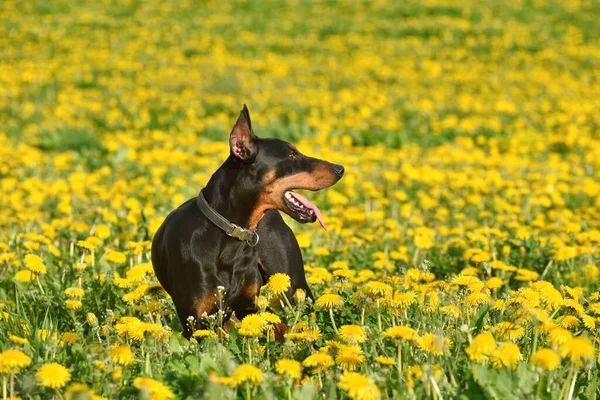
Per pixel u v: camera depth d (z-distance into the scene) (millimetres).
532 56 26422
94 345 4820
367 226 10031
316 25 30438
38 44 26719
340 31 29578
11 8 31641
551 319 4961
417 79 23094
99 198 10711
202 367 4266
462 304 5199
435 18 31641
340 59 25953
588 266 7578
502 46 27391
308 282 6492
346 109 19047
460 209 10914
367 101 19594
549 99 20453
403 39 28766
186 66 24328
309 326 5137
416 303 5355
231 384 3824
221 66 24203
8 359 3805
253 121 17328
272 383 3992
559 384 4211
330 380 4172
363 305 5016
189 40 28062
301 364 4445
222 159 14070
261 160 5582
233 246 5641
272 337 5102
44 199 10867
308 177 5637
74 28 29234
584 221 10023
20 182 12555
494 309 5250
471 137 17000
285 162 5633
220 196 5652
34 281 6648
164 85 21562
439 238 9273
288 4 34031
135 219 8680
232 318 6137
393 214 10750
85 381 4254
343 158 13617
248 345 4582
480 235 8266
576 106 19031
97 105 18625
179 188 11844
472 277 5379
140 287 5789
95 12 31844
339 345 4375
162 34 28797
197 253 5566
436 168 13891
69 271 7219
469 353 4055
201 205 5707
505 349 4141
